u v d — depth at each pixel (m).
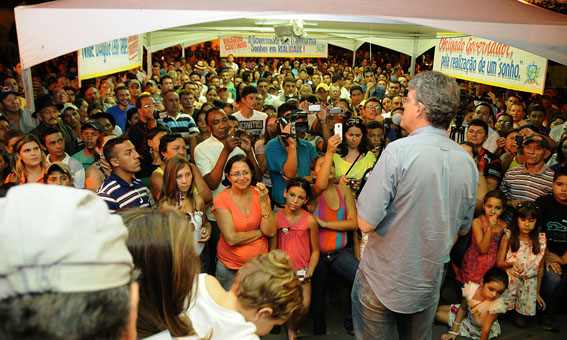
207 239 2.71
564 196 2.89
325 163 2.74
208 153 3.46
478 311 2.66
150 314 0.93
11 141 3.27
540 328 2.94
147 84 7.21
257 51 11.61
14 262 0.42
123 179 2.55
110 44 6.32
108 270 0.47
